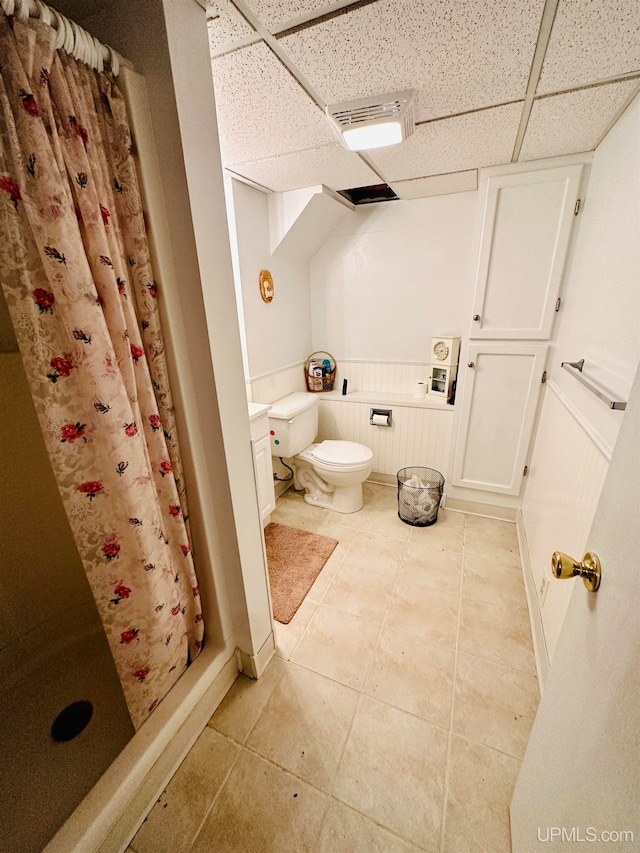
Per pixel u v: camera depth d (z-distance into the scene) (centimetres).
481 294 187
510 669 131
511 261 177
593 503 102
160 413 95
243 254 192
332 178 180
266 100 109
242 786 101
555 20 77
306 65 93
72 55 67
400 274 237
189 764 106
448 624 151
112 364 77
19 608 132
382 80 100
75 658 134
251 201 194
